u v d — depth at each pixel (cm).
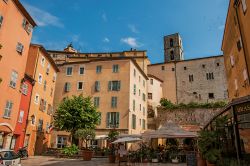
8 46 2197
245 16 1602
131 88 3819
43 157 2697
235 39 1952
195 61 5375
